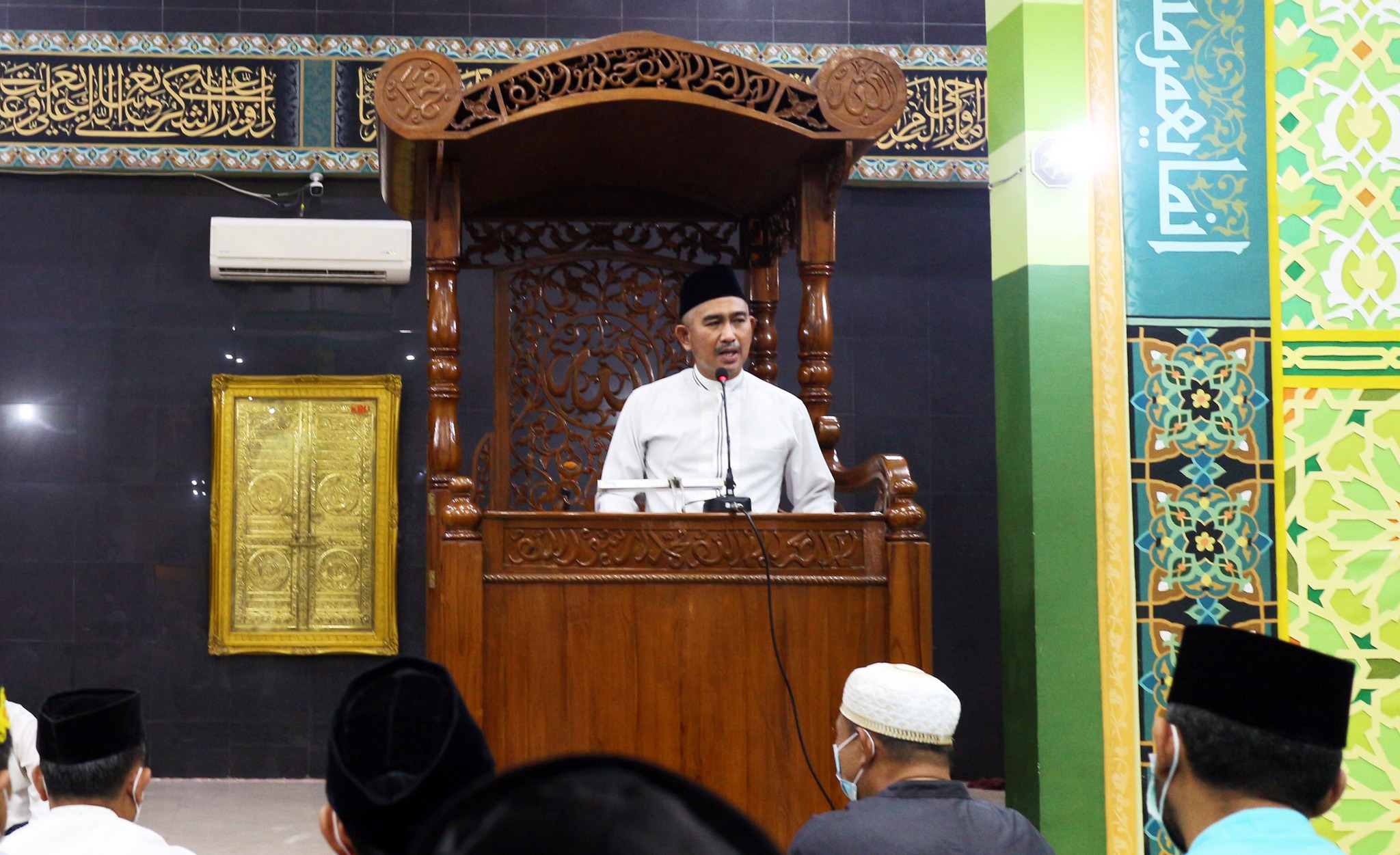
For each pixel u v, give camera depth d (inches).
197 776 227.1
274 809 207.0
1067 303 120.3
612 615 103.7
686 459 127.5
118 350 229.9
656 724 103.3
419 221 235.3
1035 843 74.5
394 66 110.2
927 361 241.6
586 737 102.4
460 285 234.4
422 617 233.6
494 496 145.6
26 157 225.1
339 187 234.5
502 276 146.5
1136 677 117.3
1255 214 122.7
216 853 180.2
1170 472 119.8
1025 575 119.6
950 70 238.8
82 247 229.8
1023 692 119.6
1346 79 124.6
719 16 235.9
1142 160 122.2
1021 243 121.4
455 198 116.1
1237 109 123.4
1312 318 122.6
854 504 239.5
